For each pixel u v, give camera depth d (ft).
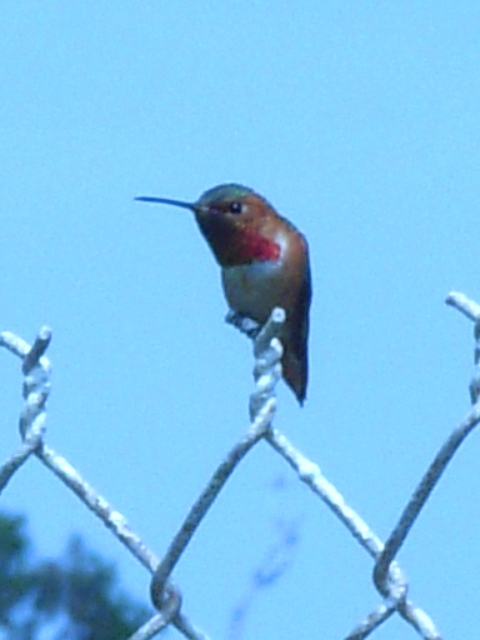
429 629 11.64
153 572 11.71
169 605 11.71
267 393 11.70
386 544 11.64
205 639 11.71
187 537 11.70
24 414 11.76
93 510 11.73
